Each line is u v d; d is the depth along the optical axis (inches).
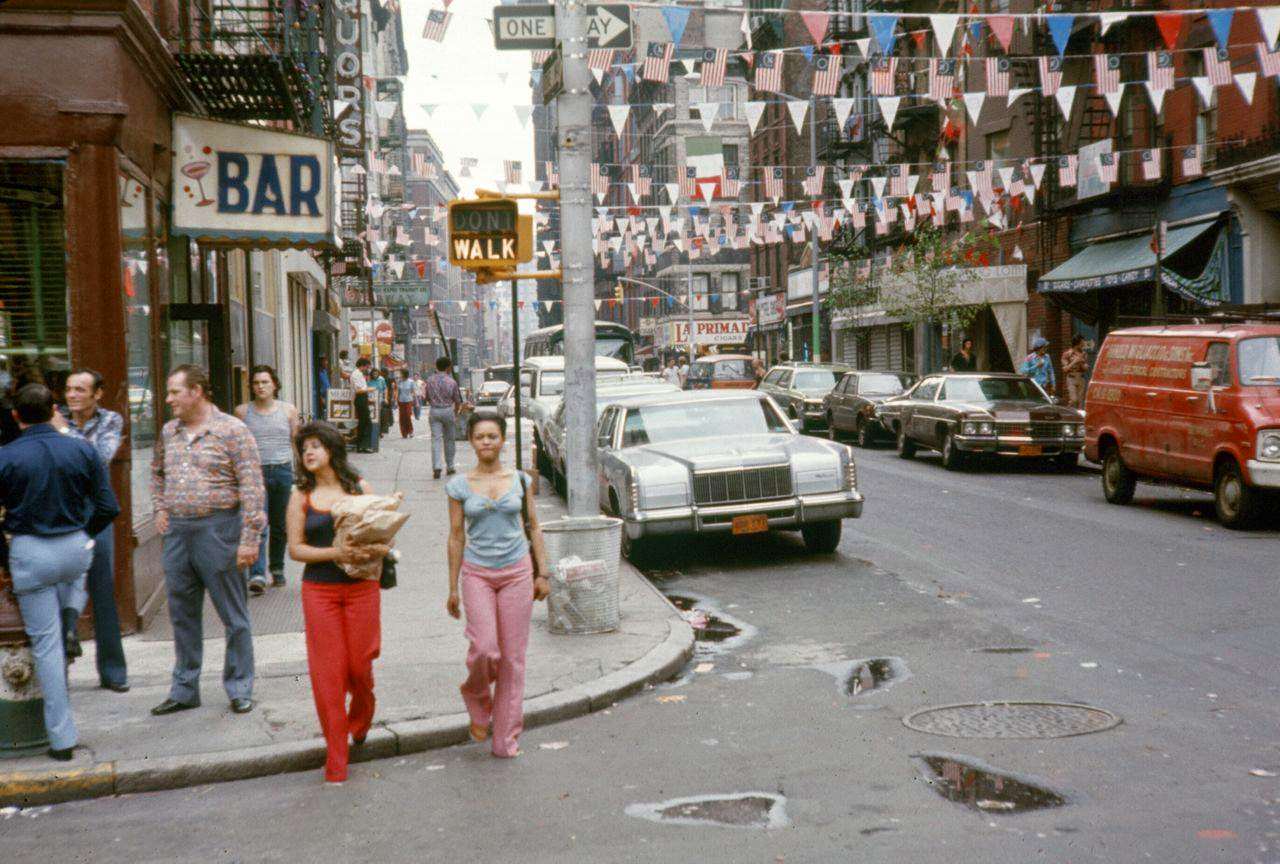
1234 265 977.5
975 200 1337.4
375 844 203.0
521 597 255.9
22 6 353.4
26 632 249.1
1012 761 231.3
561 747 257.9
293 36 542.9
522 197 370.0
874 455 965.2
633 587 432.5
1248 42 948.6
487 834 205.3
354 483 247.6
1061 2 1153.4
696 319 2847.0
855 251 1691.7
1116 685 287.4
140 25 374.0
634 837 200.2
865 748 244.8
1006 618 369.1
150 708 284.2
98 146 360.2
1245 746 236.7
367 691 251.0
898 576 447.2
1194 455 557.9
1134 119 1109.1
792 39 2183.8
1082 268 1152.2
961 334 1505.9
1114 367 636.1
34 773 237.5
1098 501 648.4
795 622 378.9
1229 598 383.6
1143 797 208.5
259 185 449.1
